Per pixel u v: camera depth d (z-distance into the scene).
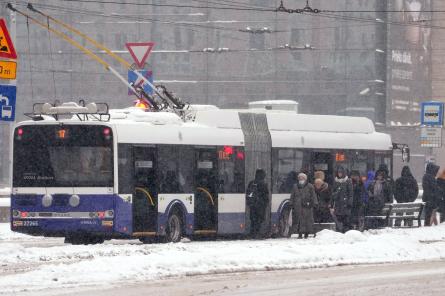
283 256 43.19
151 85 63.25
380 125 187.62
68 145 52.81
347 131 70.44
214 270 37.50
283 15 192.62
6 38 49.19
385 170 69.56
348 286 33.19
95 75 197.00
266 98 193.50
